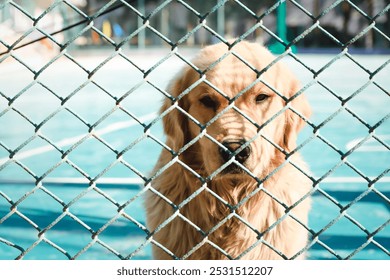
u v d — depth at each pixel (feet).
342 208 9.81
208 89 14.35
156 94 67.62
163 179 15.07
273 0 120.06
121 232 22.56
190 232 14.80
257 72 9.26
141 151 37.29
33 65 84.23
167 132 15.75
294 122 15.58
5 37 67.56
